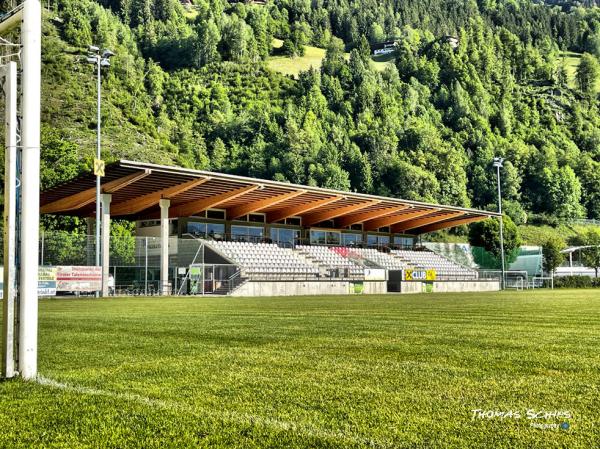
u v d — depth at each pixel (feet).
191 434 12.82
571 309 60.23
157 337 32.30
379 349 26.66
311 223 161.17
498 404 15.57
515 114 511.81
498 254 214.07
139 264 115.34
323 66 553.64
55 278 94.07
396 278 154.92
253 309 62.28
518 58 611.06
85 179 108.37
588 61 597.11
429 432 12.94
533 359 23.38
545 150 434.30
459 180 379.96
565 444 12.09
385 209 162.50
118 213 135.85
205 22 548.31
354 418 14.16
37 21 20.27
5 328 19.76
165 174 107.96
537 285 193.06
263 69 559.38
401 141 422.41
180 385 18.33
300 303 78.79
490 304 72.54
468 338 31.19
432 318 46.85
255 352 25.79
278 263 140.77
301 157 386.52
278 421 13.89
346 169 385.70
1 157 157.89
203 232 141.08
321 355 24.76
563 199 377.50
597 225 377.71
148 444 12.18
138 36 563.48
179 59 542.16
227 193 125.70
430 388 17.66
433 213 180.34
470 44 577.02
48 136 190.29
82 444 12.25
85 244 105.60
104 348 27.45
